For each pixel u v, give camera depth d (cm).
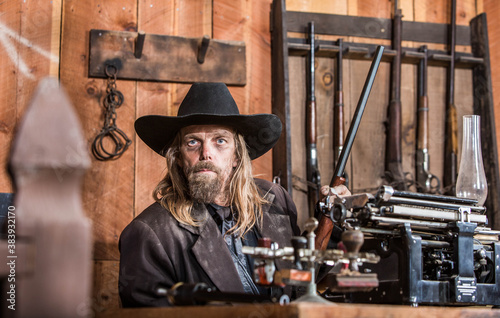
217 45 270
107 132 253
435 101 297
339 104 277
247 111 273
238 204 212
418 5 303
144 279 186
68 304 92
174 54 264
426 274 179
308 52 277
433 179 290
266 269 148
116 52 257
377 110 288
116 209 252
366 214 165
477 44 302
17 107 246
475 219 178
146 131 223
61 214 93
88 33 258
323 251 145
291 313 112
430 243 174
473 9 307
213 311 127
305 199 272
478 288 177
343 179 201
